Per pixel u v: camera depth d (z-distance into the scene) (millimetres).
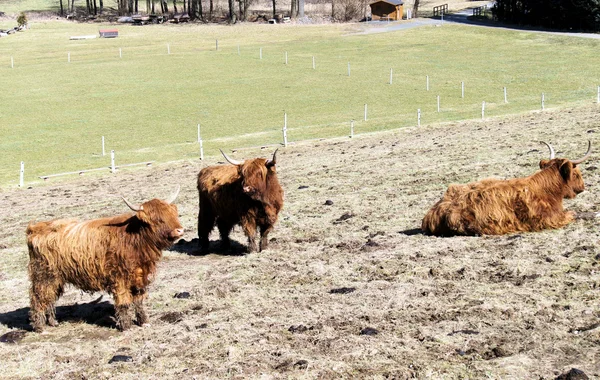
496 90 56875
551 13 92250
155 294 12523
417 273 11812
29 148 43469
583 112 35062
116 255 10352
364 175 24031
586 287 10016
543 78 60375
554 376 7414
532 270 11086
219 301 11758
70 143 44562
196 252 16297
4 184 33719
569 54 72312
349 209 18578
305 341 9266
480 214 13516
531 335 8578
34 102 59438
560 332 8547
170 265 15055
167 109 55156
